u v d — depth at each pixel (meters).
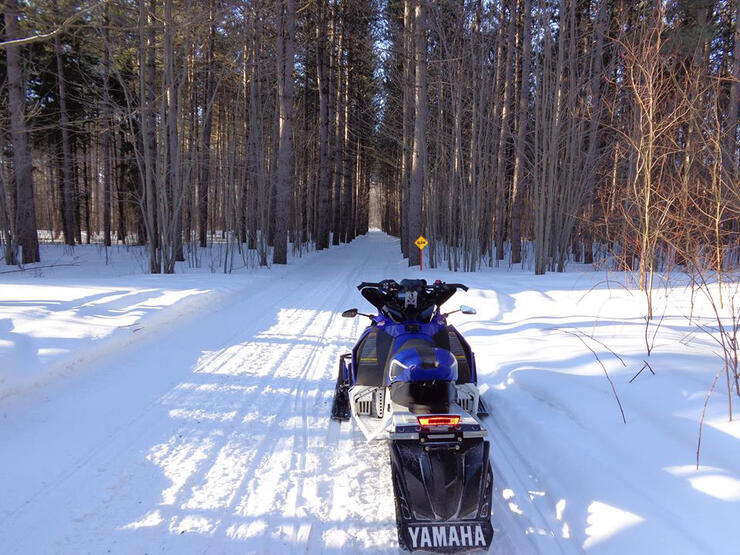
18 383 4.45
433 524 2.46
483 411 4.36
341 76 34.38
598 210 16.61
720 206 5.55
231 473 3.49
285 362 6.22
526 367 5.12
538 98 15.38
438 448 2.69
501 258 23.62
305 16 27.19
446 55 17.66
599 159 17.06
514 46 21.70
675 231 6.22
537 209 14.88
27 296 8.59
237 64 18.83
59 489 3.20
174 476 3.42
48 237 37.00
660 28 6.79
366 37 26.27
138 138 19.73
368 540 2.77
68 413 4.31
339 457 3.76
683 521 2.41
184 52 14.95
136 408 4.58
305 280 14.99
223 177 23.58
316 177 35.56
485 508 2.55
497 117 20.58
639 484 2.79
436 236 21.23
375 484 3.38
